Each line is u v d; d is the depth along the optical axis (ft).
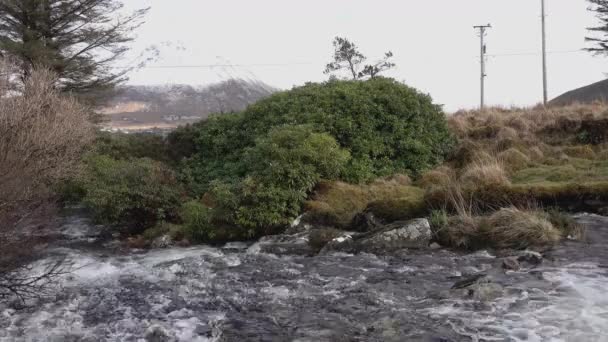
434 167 44.27
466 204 33.01
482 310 19.61
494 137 52.39
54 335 19.29
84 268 28.63
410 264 26.63
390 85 47.37
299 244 31.07
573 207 33.37
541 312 18.97
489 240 28.89
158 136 53.62
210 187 41.14
